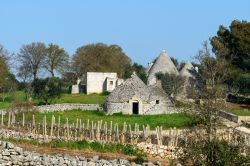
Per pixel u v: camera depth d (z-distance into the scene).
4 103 119.00
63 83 155.12
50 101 122.00
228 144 47.72
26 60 166.12
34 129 74.38
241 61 142.38
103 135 72.94
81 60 183.75
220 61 66.62
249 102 119.50
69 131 73.88
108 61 186.75
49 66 173.25
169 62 133.12
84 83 171.25
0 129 70.19
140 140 70.00
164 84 118.75
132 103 106.56
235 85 121.38
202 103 53.38
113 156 55.50
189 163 48.38
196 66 130.75
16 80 157.62
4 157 44.50
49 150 54.81
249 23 147.50
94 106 111.69
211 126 50.38
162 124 92.00
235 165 46.38
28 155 44.81
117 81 148.12
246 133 80.81
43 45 170.25
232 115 94.25
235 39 145.00
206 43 128.50
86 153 55.91
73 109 111.31
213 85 54.94
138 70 173.38
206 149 47.00
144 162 50.12
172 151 61.91
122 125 90.88
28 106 94.31
